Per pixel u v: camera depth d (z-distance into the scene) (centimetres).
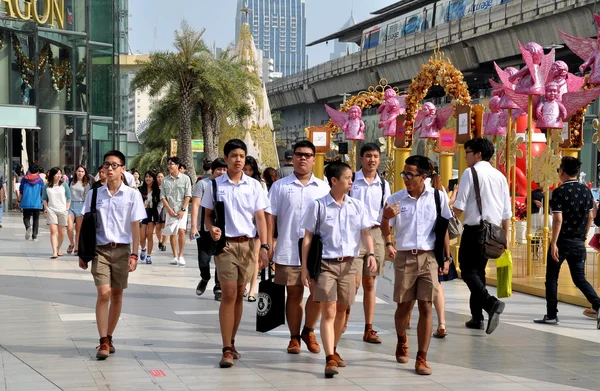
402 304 770
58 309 1073
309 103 9381
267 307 806
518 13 4753
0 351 810
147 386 676
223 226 762
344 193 747
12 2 3375
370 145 902
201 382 691
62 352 807
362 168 908
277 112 10294
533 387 687
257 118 4450
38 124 3544
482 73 5928
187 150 4041
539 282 1299
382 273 838
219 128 4381
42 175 2762
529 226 1398
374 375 725
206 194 777
